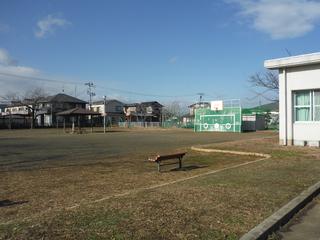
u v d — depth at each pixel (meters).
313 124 18.59
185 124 69.31
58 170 13.66
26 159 17.19
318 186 9.17
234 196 7.92
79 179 11.68
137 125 78.88
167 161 15.78
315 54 17.75
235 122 50.06
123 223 5.91
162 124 74.38
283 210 6.95
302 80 18.75
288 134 19.39
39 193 9.56
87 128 66.62
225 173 11.02
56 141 30.47
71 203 8.34
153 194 8.04
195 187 8.84
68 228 5.62
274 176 10.45
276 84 33.34
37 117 84.00
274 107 65.69
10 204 8.36
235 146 19.53
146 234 5.43
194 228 5.77
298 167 12.17
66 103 84.75
